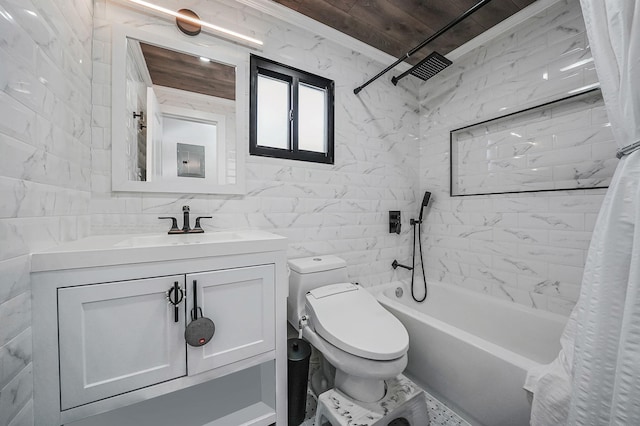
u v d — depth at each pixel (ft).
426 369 4.44
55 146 2.59
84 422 3.13
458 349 3.91
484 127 5.86
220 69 4.50
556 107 4.73
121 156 3.73
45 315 2.21
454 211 6.40
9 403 1.87
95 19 3.62
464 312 5.84
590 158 4.31
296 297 4.51
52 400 2.23
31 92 2.17
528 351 4.74
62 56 2.74
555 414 2.58
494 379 3.46
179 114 4.20
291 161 5.19
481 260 5.83
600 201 4.19
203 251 2.85
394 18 5.10
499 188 5.56
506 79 5.37
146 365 2.59
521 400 3.17
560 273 4.61
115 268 2.46
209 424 3.18
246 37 4.59
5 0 1.82
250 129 4.79
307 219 5.38
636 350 1.89
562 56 4.56
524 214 5.12
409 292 6.68
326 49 5.61
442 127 6.67
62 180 2.75
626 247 2.12
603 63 2.25
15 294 1.96
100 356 2.40
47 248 2.44
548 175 4.81
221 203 4.49
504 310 5.17
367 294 4.53
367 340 3.35
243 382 3.93
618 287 2.13
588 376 2.20
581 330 2.37
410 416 3.75
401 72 6.85
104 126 3.65
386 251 6.59
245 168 4.69
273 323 3.33
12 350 1.92
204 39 4.37
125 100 3.77
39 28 2.28
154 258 2.60
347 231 5.93
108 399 2.43
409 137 7.04
